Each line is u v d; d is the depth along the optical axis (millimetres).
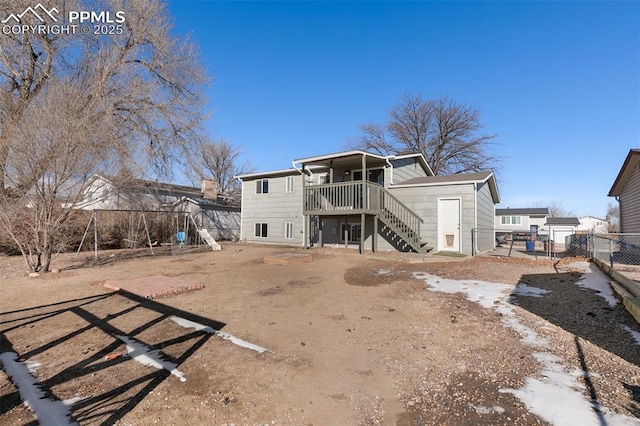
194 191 26312
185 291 7238
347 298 6609
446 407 2881
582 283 7352
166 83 16719
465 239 12961
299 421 2713
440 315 5438
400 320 5246
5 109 10695
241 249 16094
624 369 3428
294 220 17781
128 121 15031
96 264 11578
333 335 4648
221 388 3221
